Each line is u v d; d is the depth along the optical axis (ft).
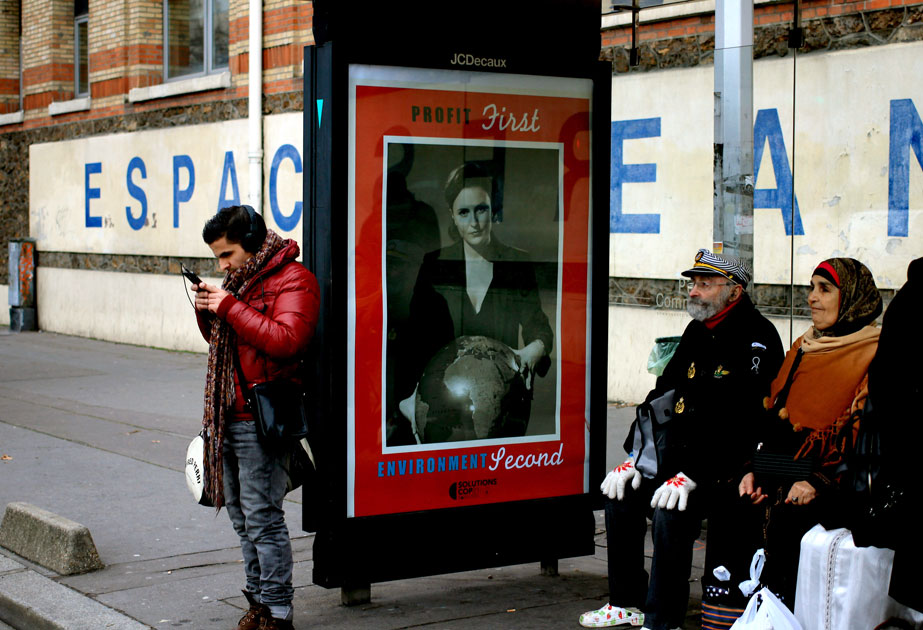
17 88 61.52
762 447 13.01
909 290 11.18
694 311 13.50
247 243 13.89
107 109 52.54
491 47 15.57
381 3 14.73
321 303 14.82
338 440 14.84
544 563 17.28
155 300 50.21
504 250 15.94
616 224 32.24
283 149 42.39
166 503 22.00
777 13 27.78
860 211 26.27
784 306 27.73
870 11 26.03
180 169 48.08
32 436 29.22
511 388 16.10
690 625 14.75
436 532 15.56
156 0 50.65
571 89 16.30
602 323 16.74
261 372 13.78
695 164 29.94
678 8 29.96
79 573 17.33
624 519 14.62
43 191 57.98
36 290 58.95
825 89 26.91
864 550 11.55
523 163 16.03
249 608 15.10
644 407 14.25
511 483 16.16
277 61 42.47
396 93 14.98
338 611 15.48
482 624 14.88
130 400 35.45
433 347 15.48
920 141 25.13
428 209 15.35
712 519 13.48
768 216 28.09
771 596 11.79
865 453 11.23
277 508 14.16
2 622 16.21
